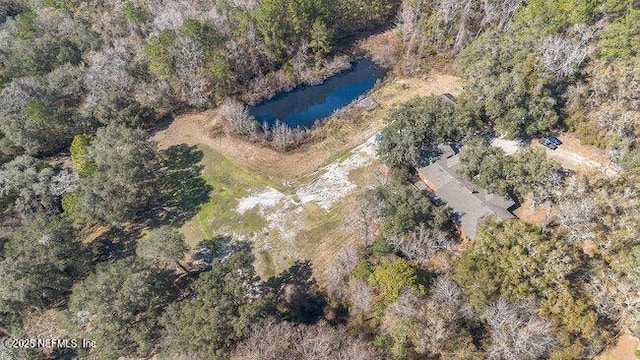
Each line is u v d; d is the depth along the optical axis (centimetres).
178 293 5675
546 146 6284
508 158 5628
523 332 3931
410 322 4256
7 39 8750
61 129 7450
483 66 6550
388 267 4753
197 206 6762
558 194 5181
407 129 6203
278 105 8588
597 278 4334
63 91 7719
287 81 8812
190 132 7875
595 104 6209
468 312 4316
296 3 8244
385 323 4694
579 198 5072
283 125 7612
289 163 7244
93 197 6038
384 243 5166
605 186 5169
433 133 6272
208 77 8325
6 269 5109
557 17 6656
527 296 4166
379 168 6781
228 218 6550
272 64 9025
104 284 4947
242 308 4697
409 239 5162
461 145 6444
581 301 4084
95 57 8206
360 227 5706
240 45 8556
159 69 7938
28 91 7425
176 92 8388
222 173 7169
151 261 5441
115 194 6200
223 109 8050
